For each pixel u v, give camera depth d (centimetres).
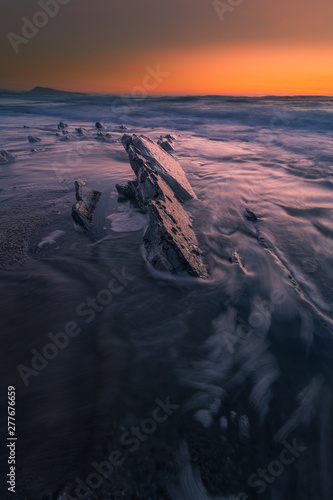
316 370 183
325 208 440
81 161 687
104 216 393
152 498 114
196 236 350
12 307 221
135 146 502
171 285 257
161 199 345
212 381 171
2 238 326
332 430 148
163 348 191
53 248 314
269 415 154
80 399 152
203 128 1406
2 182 533
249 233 362
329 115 1531
